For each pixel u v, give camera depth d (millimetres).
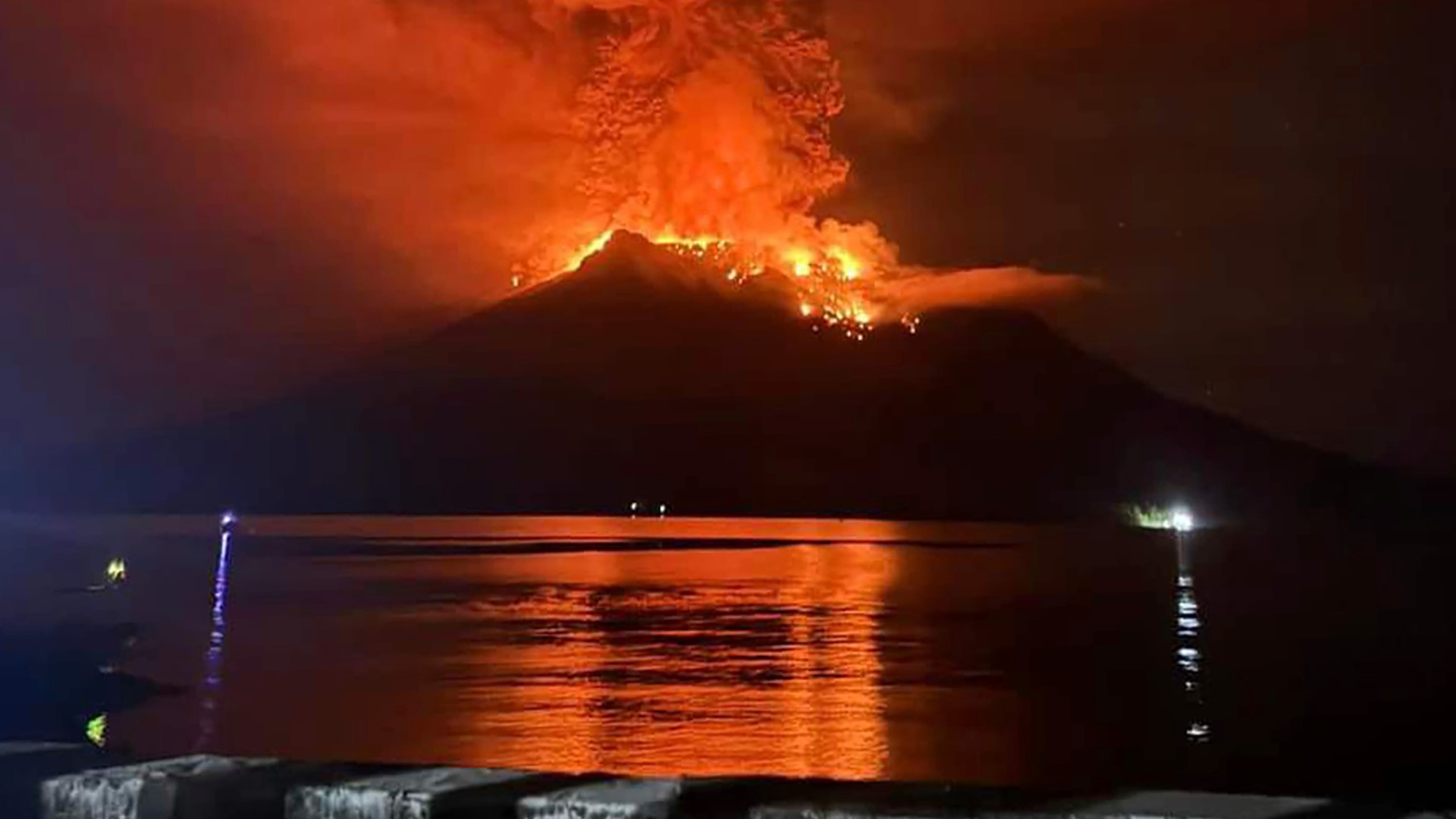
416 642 40094
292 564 79938
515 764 20797
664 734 24172
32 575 47469
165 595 54062
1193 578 77375
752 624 47094
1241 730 25969
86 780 5430
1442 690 31594
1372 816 4695
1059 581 72938
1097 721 26484
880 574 76875
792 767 21047
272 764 5609
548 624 46219
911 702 28859
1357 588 68312
